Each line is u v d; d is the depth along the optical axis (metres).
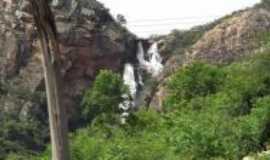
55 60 14.42
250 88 45.62
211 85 66.81
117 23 141.00
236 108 44.47
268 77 47.28
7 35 125.19
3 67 121.25
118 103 86.38
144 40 143.00
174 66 127.12
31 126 107.56
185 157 32.19
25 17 125.50
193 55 125.81
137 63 138.50
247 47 117.56
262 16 125.62
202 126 34.91
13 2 129.12
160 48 141.38
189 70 68.88
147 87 128.75
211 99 54.84
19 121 109.25
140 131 55.47
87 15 130.38
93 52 127.81
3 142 95.31
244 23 125.12
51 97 14.40
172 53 139.25
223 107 45.28
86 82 124.88
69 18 127.69
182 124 40.16
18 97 115.12
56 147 14.37
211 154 31.56
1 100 113.50
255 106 37.81
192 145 32.38
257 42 116.38
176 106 63.72
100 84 87.12
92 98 87.44
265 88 45.66
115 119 68.56
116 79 87.50
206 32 136.38
